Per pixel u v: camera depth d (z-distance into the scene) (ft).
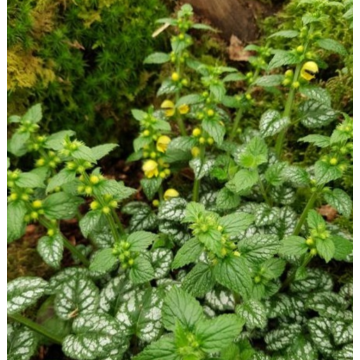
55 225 0.96
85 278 1.07
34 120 1.03
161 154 1.17
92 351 0.87
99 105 1.44
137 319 0.94
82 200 0.94
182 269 1.13
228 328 0.60
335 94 1.27
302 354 0.92
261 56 1.16
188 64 1.20
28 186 0.83
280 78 1.05
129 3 1.33
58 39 1.27
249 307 0.84
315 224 0.83
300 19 1.32
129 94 1.46
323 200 1.26
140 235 0.86
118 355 0.90
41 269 1.31
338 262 1.19
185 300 0.65
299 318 1.01
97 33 1.33
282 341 0.96
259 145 0.97
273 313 0.98
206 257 0.93
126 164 1.57
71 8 1.27
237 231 0.70
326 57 1.30
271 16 1.43
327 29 1.27
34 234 1.38
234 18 1.44
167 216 1.13
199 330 0.60
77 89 1.38
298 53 0.98
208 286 0.76
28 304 0.85
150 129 1.10
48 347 1.13
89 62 1.38
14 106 1.30
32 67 1.27
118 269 1.17
